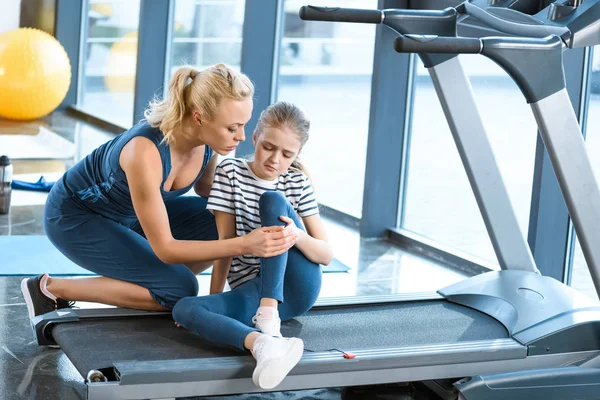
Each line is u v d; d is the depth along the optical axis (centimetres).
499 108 392
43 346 277
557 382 246
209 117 237
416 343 257
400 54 442
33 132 698
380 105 444
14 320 299
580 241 260
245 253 239
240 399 253
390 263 410
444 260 419
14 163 569
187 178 260
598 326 266
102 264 266
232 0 607
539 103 248
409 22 269
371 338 260
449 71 293
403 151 455
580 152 253
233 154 584
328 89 519
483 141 299
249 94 240
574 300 280
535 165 353
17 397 239
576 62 339
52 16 871
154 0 669
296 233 246
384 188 455
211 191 261
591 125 344
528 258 311
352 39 491
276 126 249
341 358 236
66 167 568
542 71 245
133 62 721
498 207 305
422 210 446
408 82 448
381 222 459
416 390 269
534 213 355
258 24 559
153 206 242
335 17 262
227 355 236
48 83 736
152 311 269
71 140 680
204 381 224
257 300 253
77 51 842
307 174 268
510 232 308
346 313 282
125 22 736
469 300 297
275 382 221
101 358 230
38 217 438
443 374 250
